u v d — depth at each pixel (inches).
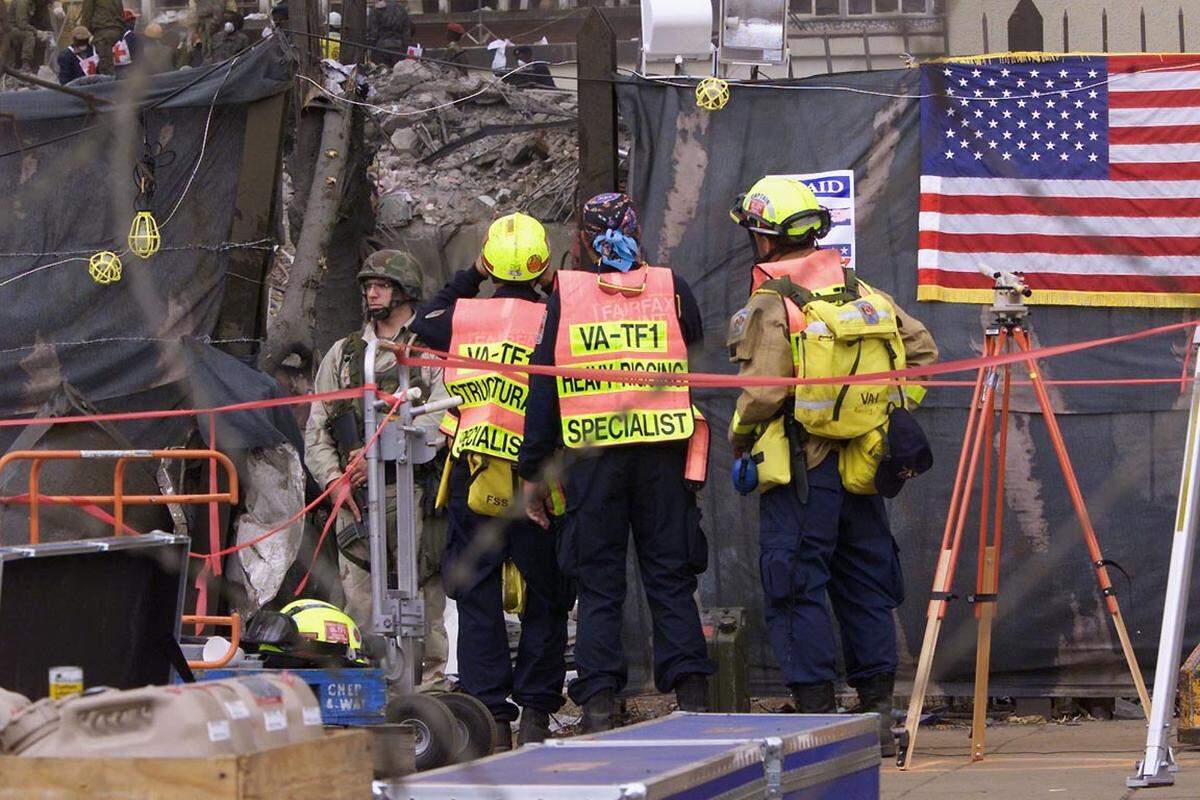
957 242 595.2
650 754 254.8
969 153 594.6
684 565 481.7
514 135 1051.3
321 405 583.2
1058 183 590.9
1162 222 587.8
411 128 1059.3
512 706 510.0
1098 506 586.6
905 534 593.6
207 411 544.7
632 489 478.6
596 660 476.1
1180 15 574.2
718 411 608.7
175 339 647.8
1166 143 587.2
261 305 657.0
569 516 479.5
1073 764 444.8
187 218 652.1
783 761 264.7
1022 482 590.2
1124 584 585.9
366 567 576.1
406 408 476.1
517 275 517.7
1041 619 587.2
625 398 472.1
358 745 199.5
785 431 465.4
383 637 465.4
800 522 463.5
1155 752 372.5
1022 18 462.9
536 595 506.3
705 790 231.3
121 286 650.8
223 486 632.4
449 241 984.3
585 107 606.5
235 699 188.2
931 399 592.4
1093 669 587.8
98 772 176.4
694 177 606.5
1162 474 585.6
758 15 612.1
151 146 647.8
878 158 598.9
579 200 605.3
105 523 600.4
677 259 606.5
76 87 640.4
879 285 598.5
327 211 749.3
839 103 600.1
